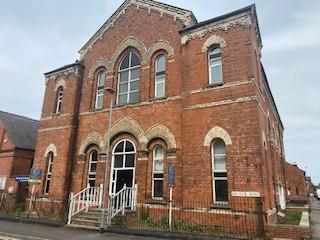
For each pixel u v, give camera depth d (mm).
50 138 19922
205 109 13992
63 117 19719
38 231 12969
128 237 11711
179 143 14711
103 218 13008
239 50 13828
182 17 16625
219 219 12273
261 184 11711
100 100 19297
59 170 18547
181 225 12664
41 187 19016
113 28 19891
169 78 16094
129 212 14375
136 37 18359
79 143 18859
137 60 18156
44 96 21531
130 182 15984
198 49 15125
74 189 17969
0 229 13406
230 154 12742
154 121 15891
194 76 14836
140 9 18812
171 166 12812
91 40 20812
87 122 18938
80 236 11773
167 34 16953
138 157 15906
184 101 14766
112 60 19062
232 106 13281
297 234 10773
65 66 20734
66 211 16312
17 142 25688
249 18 13945
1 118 28359
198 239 10938
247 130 12609
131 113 16953
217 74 14492
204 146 13516
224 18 14641
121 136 17188
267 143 15953
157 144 15672
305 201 32219
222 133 13195
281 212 18219
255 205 11617
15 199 21781
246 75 13289
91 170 18078
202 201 12906
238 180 12250
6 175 24516
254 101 12781
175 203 13898
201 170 13312
